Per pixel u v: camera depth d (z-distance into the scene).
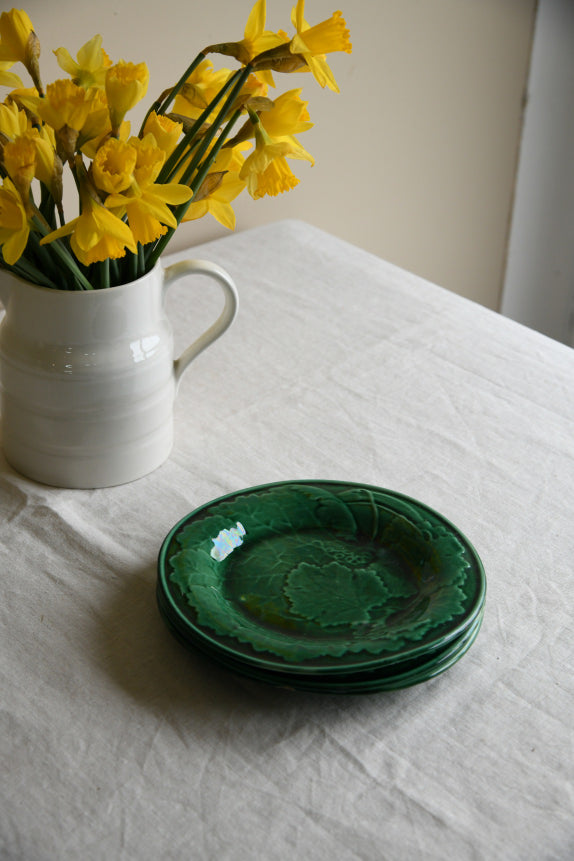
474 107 1.83
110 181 0.71
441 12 1.66
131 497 0.90
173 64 1.38
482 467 0.94
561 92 1.92
